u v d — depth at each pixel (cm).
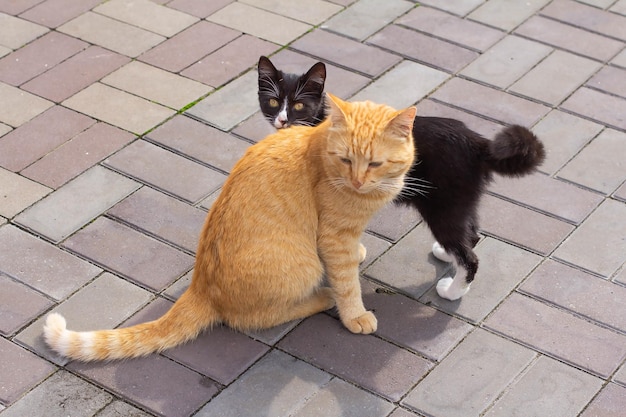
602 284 268
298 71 319
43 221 280
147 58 324
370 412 247
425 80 317
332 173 248
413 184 256
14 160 294
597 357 255
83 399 249
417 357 256
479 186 257
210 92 314
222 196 256
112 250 275
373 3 343
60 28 334
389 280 270
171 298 266
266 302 256
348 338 259
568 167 293
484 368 254
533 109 308
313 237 255
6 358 255
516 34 331
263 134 302
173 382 252
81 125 304
